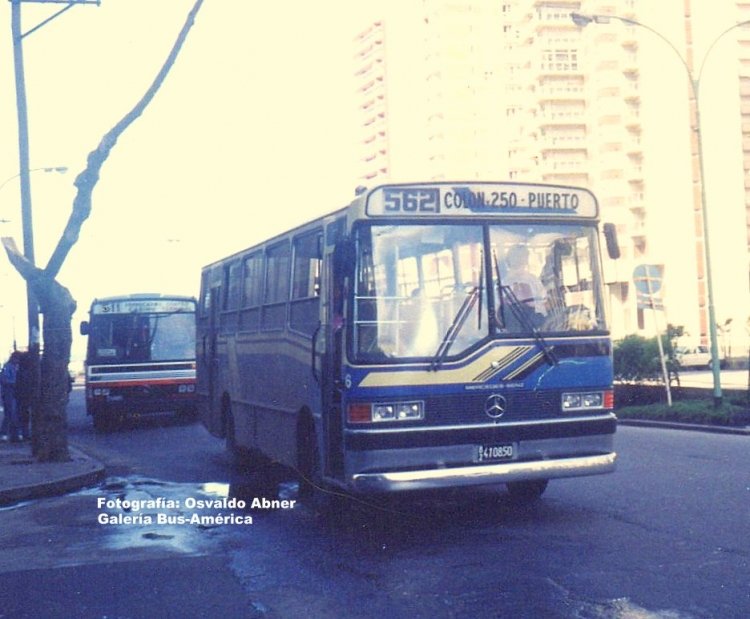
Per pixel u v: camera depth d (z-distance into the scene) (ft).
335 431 30.48
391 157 426.51
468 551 27.25
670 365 82.94
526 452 29.89
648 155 272.10
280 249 39.47
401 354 29.17
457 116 355.97
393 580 24.38
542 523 30.73
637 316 247.50
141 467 51.37
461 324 29.78
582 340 30.99
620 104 274.98
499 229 30.63
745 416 65.16
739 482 37.86
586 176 288.51
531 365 30.25
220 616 21.88
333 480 30.66
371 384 28.86
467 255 30.27
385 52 431.84
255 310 43.47
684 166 264.52
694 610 20.71
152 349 77.25
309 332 34.37
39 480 43.24
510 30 360.07
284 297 38.45
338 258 29.45
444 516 32.86
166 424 82.02
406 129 401.90
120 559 28.22
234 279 48.42
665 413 71.67
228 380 49.19
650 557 25.53
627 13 276.41
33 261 64.95
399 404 28.96
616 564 24.91
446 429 29.07
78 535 32.45
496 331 30.01
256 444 43.19
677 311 264.72
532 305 30.60
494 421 29.73
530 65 293.64
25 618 22.18
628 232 274.16
